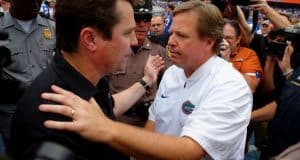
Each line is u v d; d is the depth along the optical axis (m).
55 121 0.86
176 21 1.47
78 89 0.98
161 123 1.65
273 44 2.35
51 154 0.57
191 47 1.45
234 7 2.73
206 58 1.50
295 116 1.59
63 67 0.99
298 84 1.65
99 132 0.91
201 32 1.43
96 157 0.96
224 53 2.27
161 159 1.10
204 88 1.46
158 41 2.39
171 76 1.66
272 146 1.74
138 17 2.10
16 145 0.97
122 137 0.97
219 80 1.42
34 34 2.21
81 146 0.89
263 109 2.35
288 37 2.21
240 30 2.60
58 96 0.88
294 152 0.59
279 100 1.76
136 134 1.02
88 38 0.97
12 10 2.13
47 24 2.29
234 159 1.42
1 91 1.60
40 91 0.95
